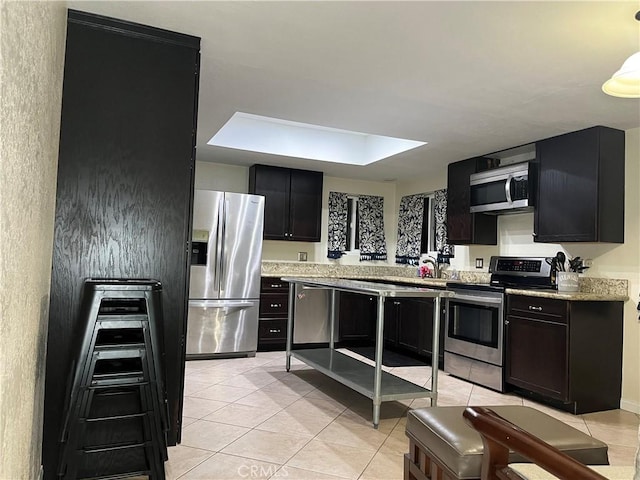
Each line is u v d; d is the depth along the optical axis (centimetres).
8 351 106
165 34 242
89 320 196
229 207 500
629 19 213
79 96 225
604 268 383
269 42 251
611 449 278
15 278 111
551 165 399
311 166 569
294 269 608
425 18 219
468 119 365
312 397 360
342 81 302
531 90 302
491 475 136
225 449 256
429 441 184
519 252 465
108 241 228
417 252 609
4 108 89
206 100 345
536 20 217
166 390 237
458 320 447
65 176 221
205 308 483
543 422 188
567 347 343
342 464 242
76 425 191
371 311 596
